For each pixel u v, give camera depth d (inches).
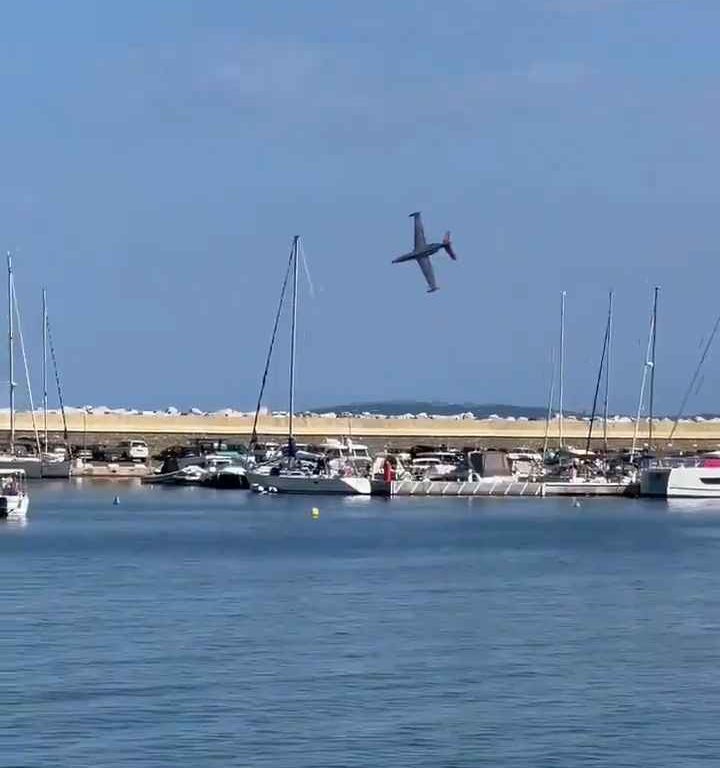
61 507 5369.1
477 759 1540.4
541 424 7711.6
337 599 2664.9
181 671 1931.6
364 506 5625.0
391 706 1748.3
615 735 1631.4
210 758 1529.3
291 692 1813.5
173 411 7824.8
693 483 6008.9
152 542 3885.3
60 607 2519.7
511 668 1974.7
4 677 1886.1
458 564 3361.2
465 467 6510.8
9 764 1504.7
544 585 2930.6
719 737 1626.5
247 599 2650.1
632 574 3161.9
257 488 6186.0
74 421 7352.4
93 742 1581.0
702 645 2165.4
